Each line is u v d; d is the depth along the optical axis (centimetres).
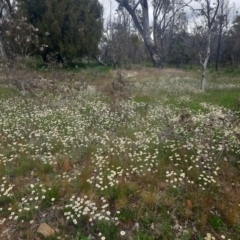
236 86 1443
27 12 1956
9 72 923
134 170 463
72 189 410
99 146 570
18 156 522
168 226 327
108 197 387
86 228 333
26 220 347
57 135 614
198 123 716
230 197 391
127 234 320
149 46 2777
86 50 2234
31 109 833
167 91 1237
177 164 469
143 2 2667
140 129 677
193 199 378
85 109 861
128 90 1065
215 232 328
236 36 3016
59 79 1326
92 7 2303
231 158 513
